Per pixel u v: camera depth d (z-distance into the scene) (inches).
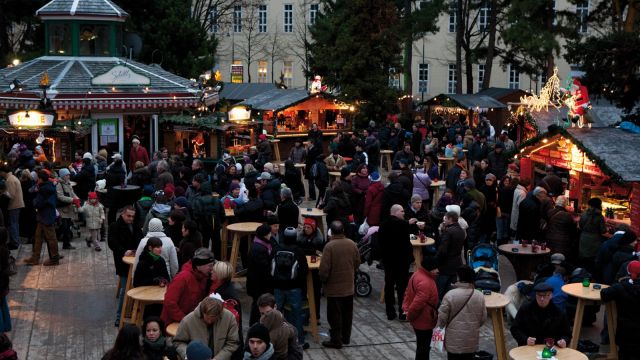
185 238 502.9
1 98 1087.6
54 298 595.5
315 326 510.0
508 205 727.1
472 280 411.5
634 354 432.8
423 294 435.2
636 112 890.1
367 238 621.0
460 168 832.9
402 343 512.1
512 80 2484.0
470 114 1599.4
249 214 622.2
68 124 1032.8
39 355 483.5
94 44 1226.0
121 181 840.3
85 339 512.4
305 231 525.7
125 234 524.7
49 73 1164.5
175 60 1572.3
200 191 645.3
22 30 1911.9
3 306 506.3
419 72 2519.7
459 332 405.7
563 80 2337.6
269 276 473.7
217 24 2431.1
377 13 1513.3
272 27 2608.3
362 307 586.2
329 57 1551.4
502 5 1971.0
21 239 772.6
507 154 842.8
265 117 1318.9
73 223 789.9
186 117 1117.1
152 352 358.3
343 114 1403.8
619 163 649.6
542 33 1686.8
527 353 383.6
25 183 739.4
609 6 1675.7
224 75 2620.6
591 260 604.1
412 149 1228.5
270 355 334.0
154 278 469.4
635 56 844.0
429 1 1913.1
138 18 1596.9
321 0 2009.1
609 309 474.9
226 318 366.0
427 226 634.8
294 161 1067.3
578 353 383.9
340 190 652.1
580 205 752.3
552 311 402.6
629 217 692.1
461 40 2050.9
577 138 703.1
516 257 615.5
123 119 1131.3
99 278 648.4
